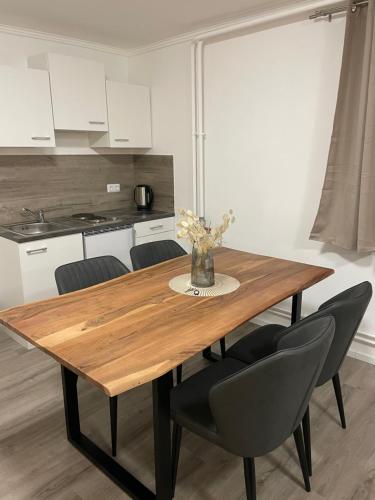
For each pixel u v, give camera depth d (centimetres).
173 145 379
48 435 211
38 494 174
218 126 338
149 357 136
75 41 351
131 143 378
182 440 204
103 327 161
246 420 129
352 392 243
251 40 301
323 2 251
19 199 338
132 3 268
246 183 330
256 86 306
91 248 331
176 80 360
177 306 182
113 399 189
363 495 171
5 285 315
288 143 296
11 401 239
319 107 275
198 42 328
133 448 200
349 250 268
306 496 170
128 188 422
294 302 234
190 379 175
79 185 379
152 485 178
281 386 125
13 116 292
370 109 230
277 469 185
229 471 185
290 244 311
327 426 213
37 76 301
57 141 355
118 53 387
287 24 279
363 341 277
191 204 376
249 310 176
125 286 210
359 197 245
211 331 156
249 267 241
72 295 197
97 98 342
